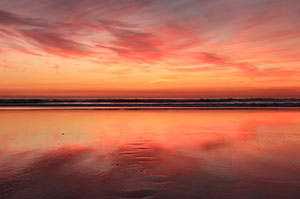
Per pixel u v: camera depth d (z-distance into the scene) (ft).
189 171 15.31
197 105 82.48
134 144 22.89
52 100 113.70
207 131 30.12
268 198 11.48
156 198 11.50
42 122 37.58
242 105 81.66
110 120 40.63
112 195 11.79
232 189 12.51
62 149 20.79
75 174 14.69
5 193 11.85
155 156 18.85
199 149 21.04
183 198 11.48
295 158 18.15
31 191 12.14
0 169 15.44
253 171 15.25
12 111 58.23
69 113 53.36
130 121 39.45
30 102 103.24
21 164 16.53
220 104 86.12
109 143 23.24
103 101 116.06
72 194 11.87
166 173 14.98
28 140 24.17
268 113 53.93
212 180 13.76
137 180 13.76
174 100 122.83
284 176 14.34
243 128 32.45
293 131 29.99
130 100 119.03
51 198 11.39
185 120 40.83
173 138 25.82
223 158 18.28
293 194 11.88
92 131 29.73
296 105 80.74
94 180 13.74
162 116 47.44
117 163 17.01
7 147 21.29
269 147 21.70
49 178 13.97
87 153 19.58
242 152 19.99
